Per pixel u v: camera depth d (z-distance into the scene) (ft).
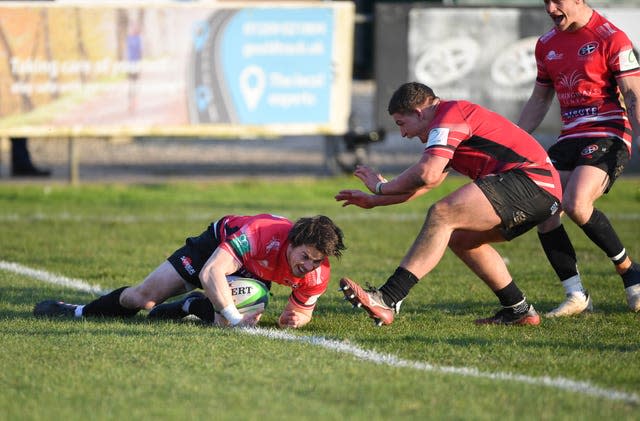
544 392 55.77
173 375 58.39
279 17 171.42
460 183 183.73
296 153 224.94
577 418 50.93
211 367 60.18
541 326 76.43
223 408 52.03
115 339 67.41
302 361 62.03
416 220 146.92
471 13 175.63
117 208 154.51
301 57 173.17
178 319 76.48
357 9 258.57
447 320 78.69
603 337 72.02
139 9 166.61
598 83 81.76
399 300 70.03
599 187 80.59
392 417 50.80
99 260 108.99
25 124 165.07
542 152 70.69
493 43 176.45
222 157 217.97
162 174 193.77
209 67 170.40
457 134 68.54
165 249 117.08
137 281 97.19
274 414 50.98
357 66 240.73
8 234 126.93
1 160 215.10
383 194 70.08
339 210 155.84
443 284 97.50
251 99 172.55
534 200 69.10
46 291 90.58
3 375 58.39
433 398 54.08
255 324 72.43
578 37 82.23
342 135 187.32
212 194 169.58
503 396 54.65
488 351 66.39
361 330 73.67
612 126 82.02
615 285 97.09
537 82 86.33
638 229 137.49
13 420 50.14
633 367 62.28
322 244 66.33
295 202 164.14
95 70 166.50
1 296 87.40
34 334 69.31
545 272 105.09
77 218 142.82
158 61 168.45
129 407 52.16
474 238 73.00
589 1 188.14
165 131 169.99
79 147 234.38
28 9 162.91
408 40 175.73
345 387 56.13
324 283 72.13
